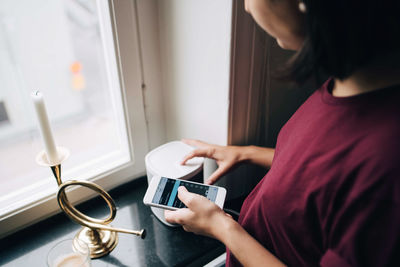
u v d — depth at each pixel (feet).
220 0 1.86
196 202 1.67
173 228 2.30
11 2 2.91
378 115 1.09
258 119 2.42
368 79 1.14
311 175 1.24
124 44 2.21
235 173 2.61
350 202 1.09
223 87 2.12
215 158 2.22
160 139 2.92
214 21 1.97
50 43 3.77
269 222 1.46
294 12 1.10
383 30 0.99
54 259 1.84
